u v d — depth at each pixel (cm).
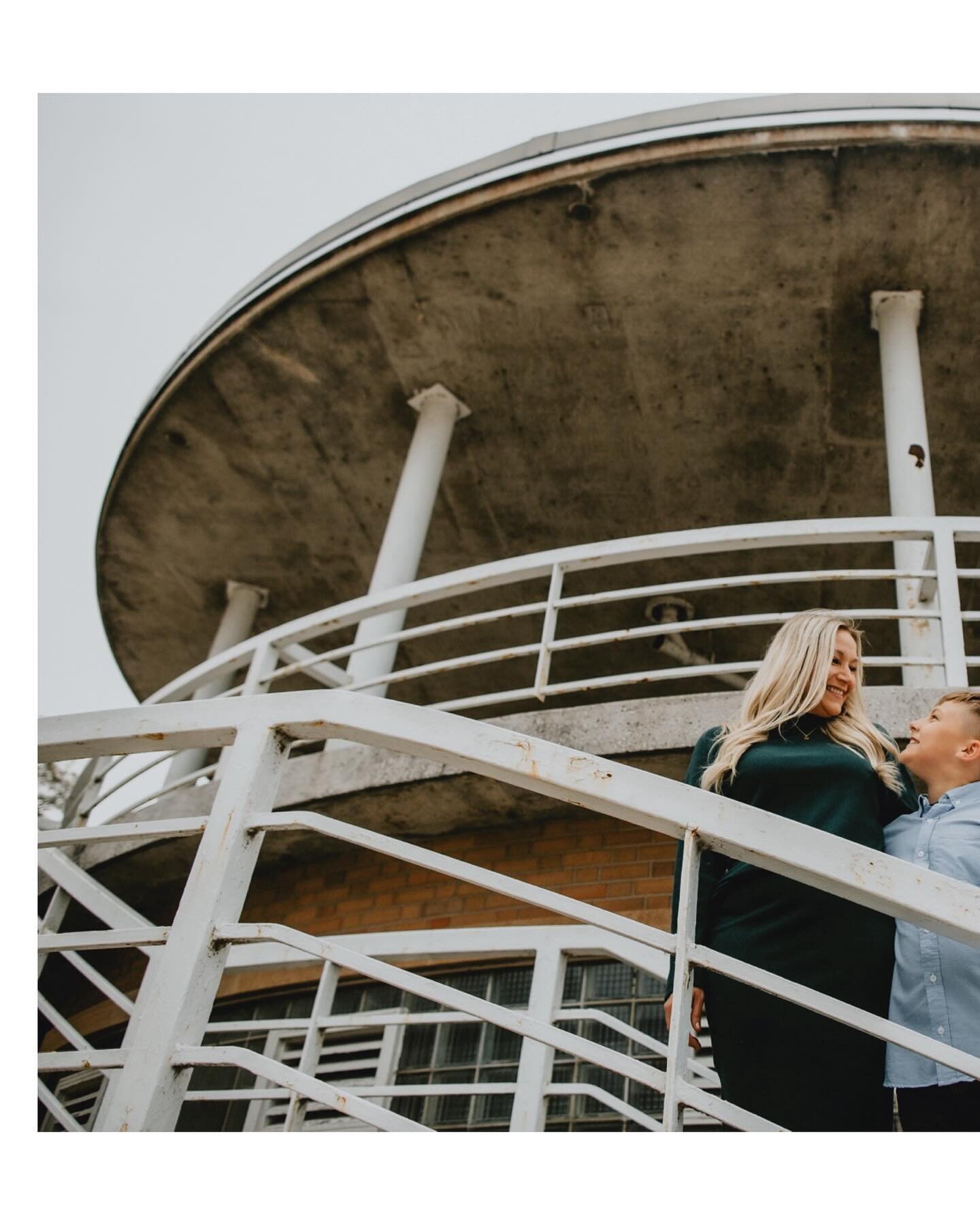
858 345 857
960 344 849
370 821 578
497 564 538
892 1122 209
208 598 1152
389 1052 546
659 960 346
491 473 1003
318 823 201
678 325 866
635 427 948
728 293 839
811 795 220
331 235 869
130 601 1159
